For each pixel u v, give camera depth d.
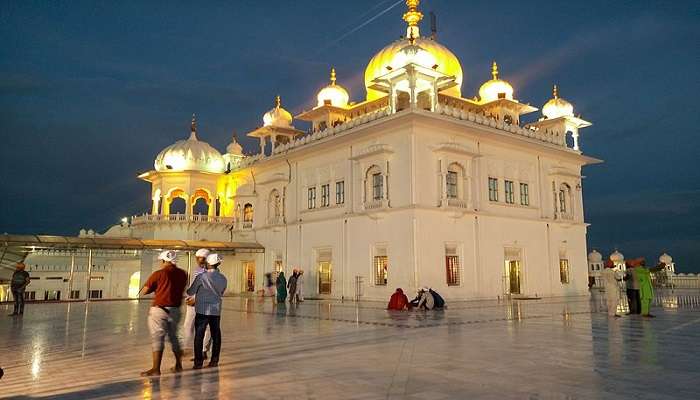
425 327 11.70
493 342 8.95
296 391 5.42
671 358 7.11
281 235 29.92
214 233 33.62
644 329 10.76
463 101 29.69
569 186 29.81
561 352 7.71
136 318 15.02
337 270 25.55
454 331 10.82
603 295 28.67
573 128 30.84
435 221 22.56
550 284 27.28
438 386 5.52
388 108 23.98
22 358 7.80
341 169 26.11
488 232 24.66
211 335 7.09
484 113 31.11
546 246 27.52
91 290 33.38
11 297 30.28
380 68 29.16
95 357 7.88
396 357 7.50
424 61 24.64
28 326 12.72
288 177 29.92
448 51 30.22
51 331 11.58
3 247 23.67
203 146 35.25
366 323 12.88
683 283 33.03
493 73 31.50
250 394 5.32
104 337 10.44
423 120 22.48
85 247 25.22
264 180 31.34
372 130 23.98
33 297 31.39
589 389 5.30
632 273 14.59
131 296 34.22
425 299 17.73
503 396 5.05
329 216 26.38
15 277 16.36
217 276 7.25
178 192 35.62
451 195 23.62
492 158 25.67
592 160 30.77
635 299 14.56
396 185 23.05
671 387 5.37
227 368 6.83
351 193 25.25
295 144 29.28
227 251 30.25
